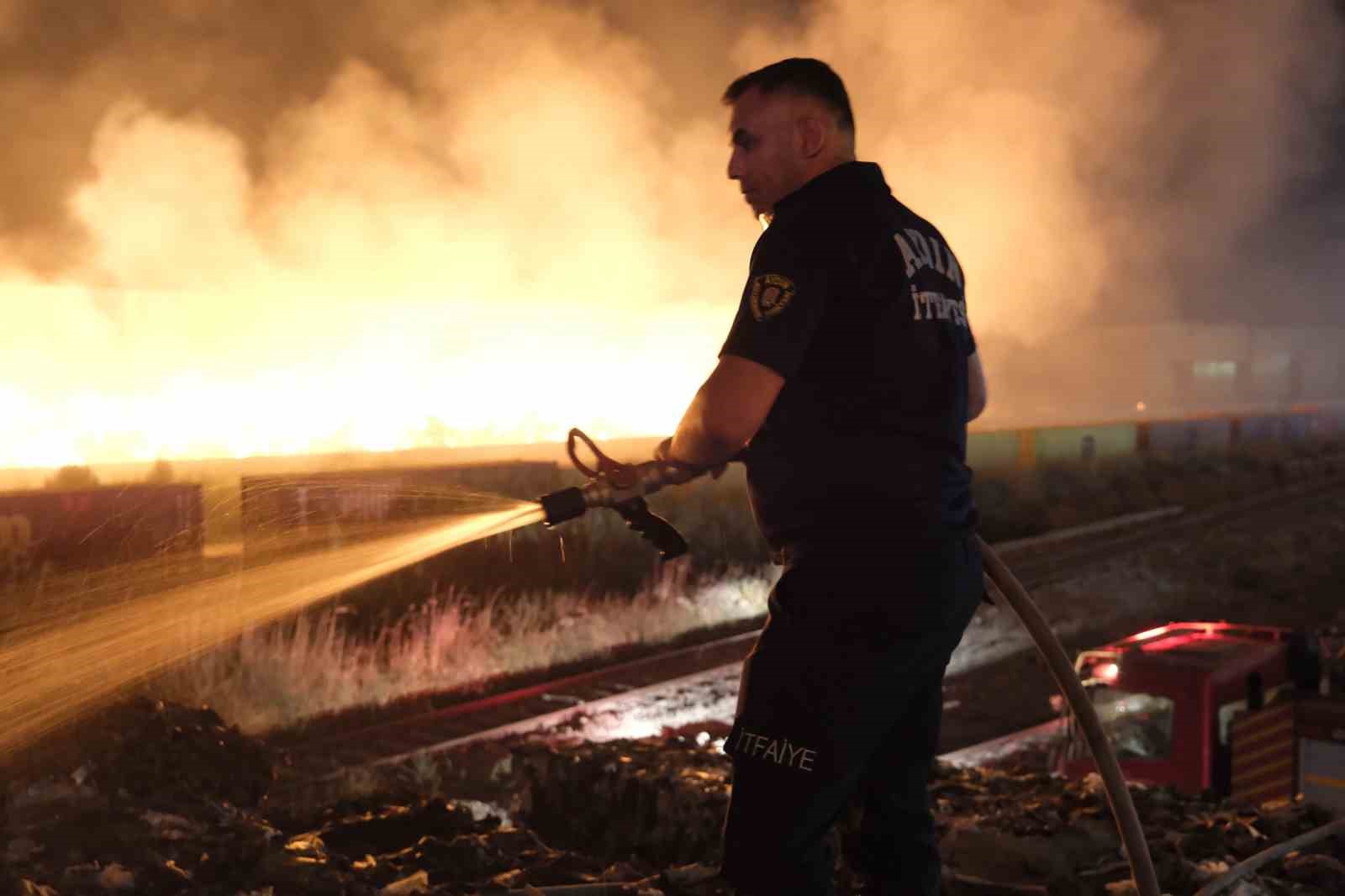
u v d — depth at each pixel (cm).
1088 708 261
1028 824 432
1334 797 817
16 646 437
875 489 219
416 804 440
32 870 302
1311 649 938
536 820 521
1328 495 2792
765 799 220
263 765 423
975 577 237
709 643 1293
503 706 1039
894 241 223
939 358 226
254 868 328
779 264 217
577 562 1408
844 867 360
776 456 226
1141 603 1720
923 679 231
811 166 233
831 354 220
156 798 365
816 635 220
